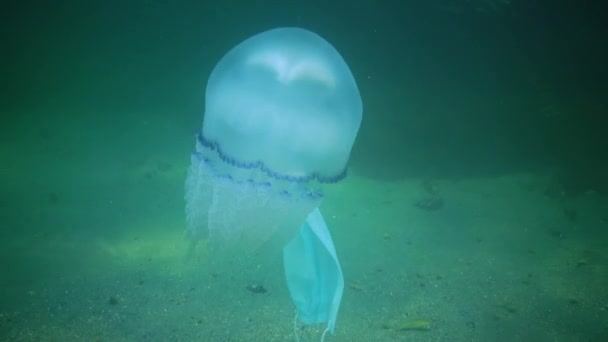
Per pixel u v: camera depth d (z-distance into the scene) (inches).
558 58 415.2
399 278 233.6
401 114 437.1
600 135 392.2
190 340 178.2
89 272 219.9
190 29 682.8
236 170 101.2
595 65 412.2
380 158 431.5
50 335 174.7
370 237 283.4
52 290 202.4
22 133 476.7
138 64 733.3
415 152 428.8
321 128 99.5
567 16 398.0
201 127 109.6
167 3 682.2
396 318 200.4
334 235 284.5
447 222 310.5
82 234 261.1
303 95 98.0
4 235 252.4
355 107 109.2
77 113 584.7
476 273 239.3
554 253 261.6
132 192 336.2
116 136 493.7
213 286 214.5
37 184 339.0
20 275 212.2
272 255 103.7
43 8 759.1
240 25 621.6
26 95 654.5
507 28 407.8
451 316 201.6
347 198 353.4
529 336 187.5
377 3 439.2
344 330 190.5
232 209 101.4
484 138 428.8
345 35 463.8
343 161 108.2
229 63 104.0
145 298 202.5
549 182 388.5
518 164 427.2
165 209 306.3
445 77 440.5
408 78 448.1
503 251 265.4
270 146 98.3
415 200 352.5
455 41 424.8
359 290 221.5
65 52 763.4
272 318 194.9
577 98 418.6
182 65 708.7
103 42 754.2
